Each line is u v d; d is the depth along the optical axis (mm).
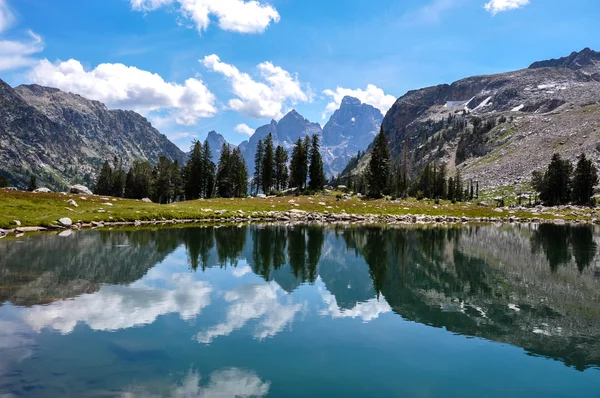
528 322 15547
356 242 42344
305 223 69000
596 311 17188
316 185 119062
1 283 20188
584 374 10930
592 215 99875
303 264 28562
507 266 29047
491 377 10664
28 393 9070
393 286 21812
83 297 18000
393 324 15078
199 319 15188
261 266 27375
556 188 128250
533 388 10078
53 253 29641
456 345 12992
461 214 94188
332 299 18781
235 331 13898
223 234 47125
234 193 125125
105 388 9430
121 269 24797
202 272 24688
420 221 83438
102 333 13375
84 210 61750
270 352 12078
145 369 10625
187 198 117562
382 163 111938
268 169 119812
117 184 151125
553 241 46719
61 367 10586
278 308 16969
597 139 189625
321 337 13484
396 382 10242
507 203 156250
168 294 18953
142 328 14008
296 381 10164
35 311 15648
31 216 51000
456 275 25375
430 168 171375
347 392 9586
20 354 11430
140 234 44688
